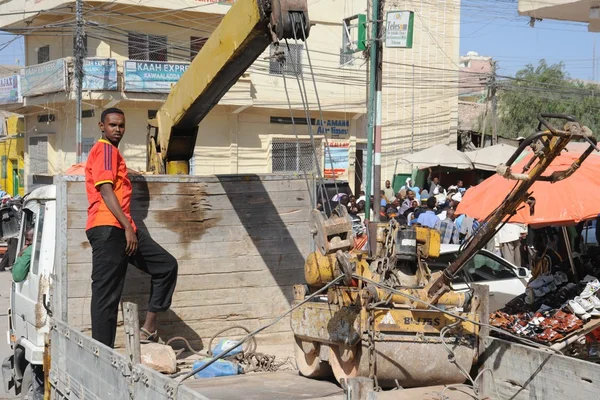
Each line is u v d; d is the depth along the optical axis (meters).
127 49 25.08
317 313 4.64
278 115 27.33
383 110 29.42
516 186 4.36
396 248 4.52
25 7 26.16
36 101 26.73
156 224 5.76
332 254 4.28
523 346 4.39
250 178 6.06
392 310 4.33
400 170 29.66
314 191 6.12
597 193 7.62
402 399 4.13
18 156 31.81
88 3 24.03
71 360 4.98
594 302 6.30
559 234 9.55
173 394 3.28
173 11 24.69
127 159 24.94
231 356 5.39
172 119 6.19
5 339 11.45
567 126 3.80
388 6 27.72
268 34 4.61
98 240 5.09
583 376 3.96
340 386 4.50
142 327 5.44
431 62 30.16
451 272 4.43
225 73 5.17
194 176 5.90
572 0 10.77
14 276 6.85
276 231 6.10
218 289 5.91
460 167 23.08
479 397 4.44
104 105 24.56
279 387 4.62
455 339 4.46
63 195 5.48
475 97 41.31
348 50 16.42
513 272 9.77
